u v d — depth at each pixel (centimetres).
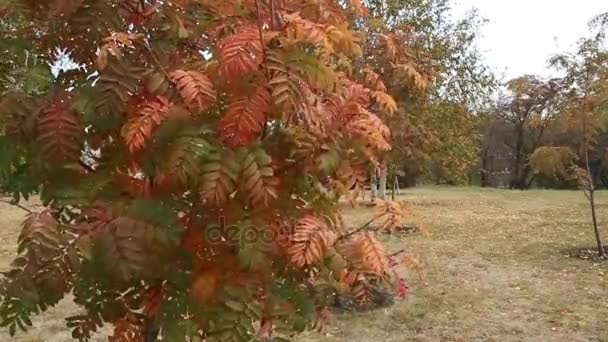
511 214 1552
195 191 181
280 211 189
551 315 610
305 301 197
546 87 1023
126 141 161
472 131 1364
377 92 226
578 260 883
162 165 168
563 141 1266
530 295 687
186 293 187
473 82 1294
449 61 1216
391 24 1007
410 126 619
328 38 183
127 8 186
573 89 938
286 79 161
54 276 154
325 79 171
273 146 186
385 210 208
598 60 910
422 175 1627
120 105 170
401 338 536
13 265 158
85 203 172
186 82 160
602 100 888
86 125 178
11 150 175
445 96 1216
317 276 208
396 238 1062
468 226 1291
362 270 190
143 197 179
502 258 907
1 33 188
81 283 183
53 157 167
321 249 175
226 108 173
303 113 174
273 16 178
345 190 208
